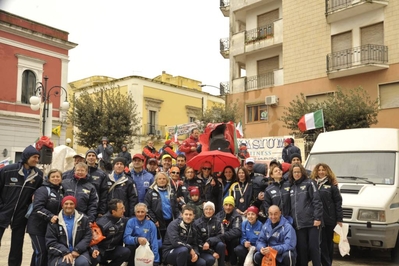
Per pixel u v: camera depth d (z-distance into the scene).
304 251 6.78
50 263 5.77
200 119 24.66
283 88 23.11
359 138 9.58
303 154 15.28
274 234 6.65
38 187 6.50
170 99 38.94
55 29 27.00
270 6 24.69
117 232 6.52
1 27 24.11
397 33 18.69
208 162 8.26
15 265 6.36
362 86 19.83
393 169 8.62
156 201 7.17
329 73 20.56
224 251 6.92
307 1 22.14
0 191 6.32
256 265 6.74
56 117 27.00
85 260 5.82
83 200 6.38
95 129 25.31
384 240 7.68
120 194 7.02
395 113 18.70
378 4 19.05
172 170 7.93
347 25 20.44
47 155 9.47
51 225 5.90
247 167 8.49
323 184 7.26
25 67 25.44
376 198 7.96
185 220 6.75
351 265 7.82
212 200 8.11
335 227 7.39
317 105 18.78
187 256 6.56
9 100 24.70
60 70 27.36
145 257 6.43
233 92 26.08
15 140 24.92
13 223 6.28
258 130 24.28
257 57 25.27
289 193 7.02
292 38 22.75
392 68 18.84
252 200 7.85
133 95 35.56
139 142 35.31
